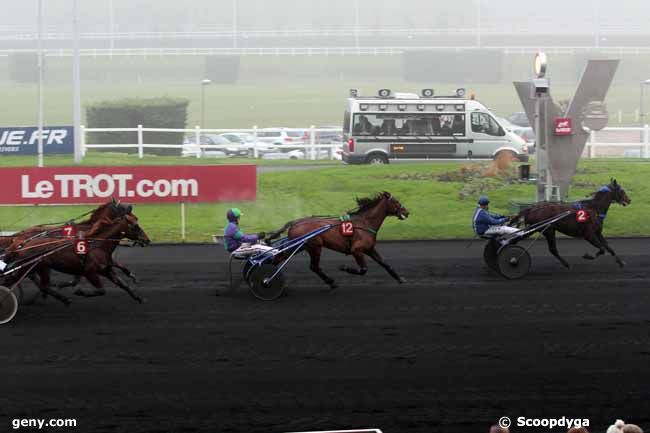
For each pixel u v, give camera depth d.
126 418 9.45
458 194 24.42
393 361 11.27
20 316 13.64
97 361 11.30
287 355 11.53
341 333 12.54
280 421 9.35
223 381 10.56
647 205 23.42
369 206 15.00
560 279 16.16
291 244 14.63
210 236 20.77
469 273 16.81
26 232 14.20
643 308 13.88
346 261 18.19
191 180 21.27
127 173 21.19
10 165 29.03
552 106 21.73
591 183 25.12
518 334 12.45
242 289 15.49
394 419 9.43
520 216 16.52
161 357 11.47
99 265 13.58
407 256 18.75
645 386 10.41
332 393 10.17
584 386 10.41
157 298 14.84
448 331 12.62
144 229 21.20
